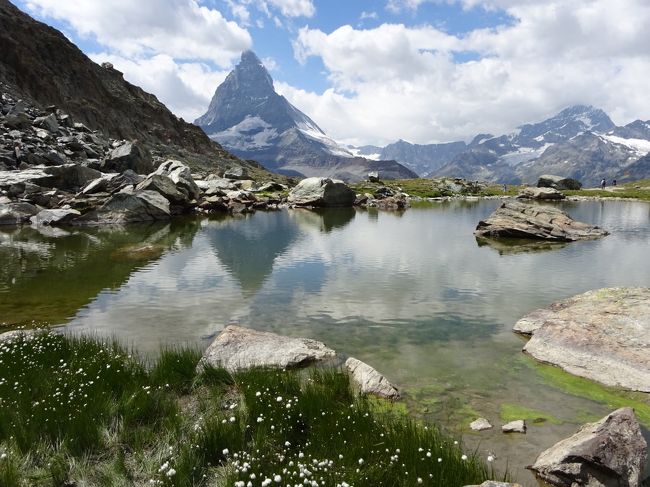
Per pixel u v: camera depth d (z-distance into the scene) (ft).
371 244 120.98
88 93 444.55
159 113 547.90
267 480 21.47
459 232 147.13
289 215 201.16
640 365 41.04
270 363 43.37
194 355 43.86
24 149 203.10
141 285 75.66
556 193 327.47
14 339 45.19
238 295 70.38
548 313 57.26
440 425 33.55
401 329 55.93
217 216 190.08
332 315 61.21
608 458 25.95
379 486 24.48
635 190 402.11
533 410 36.06
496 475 27.40
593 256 104.88
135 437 29.45
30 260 94.94
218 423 29.53
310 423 31.45
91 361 40.32
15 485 23.75
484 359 46.65
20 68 372.58
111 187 186.39
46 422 29.71
